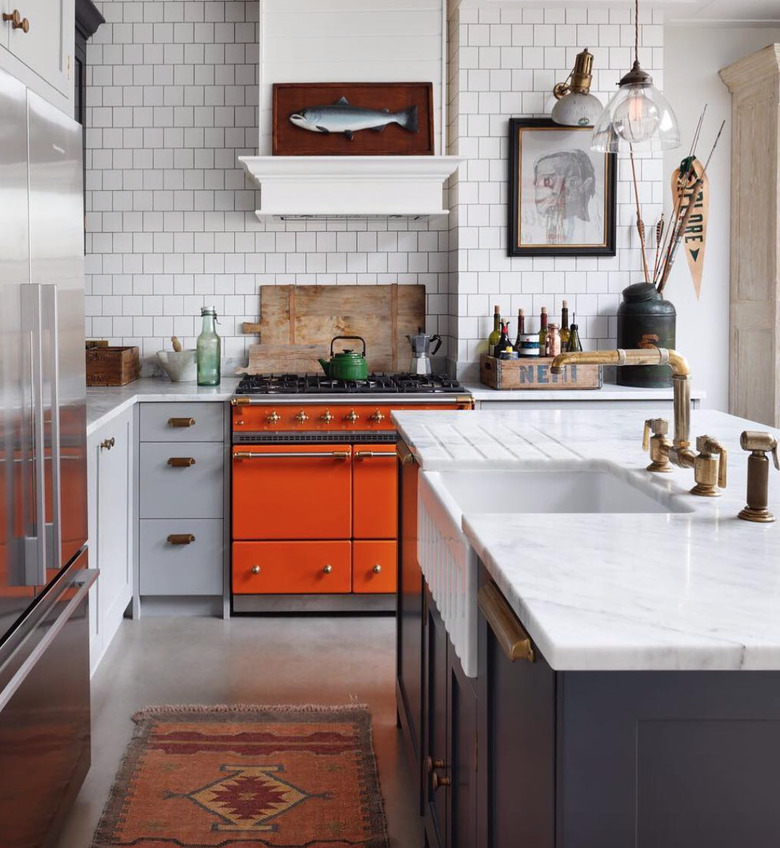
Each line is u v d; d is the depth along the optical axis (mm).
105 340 5109
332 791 2965
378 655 4133
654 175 5020
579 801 1181
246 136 5262
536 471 2602
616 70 4953
